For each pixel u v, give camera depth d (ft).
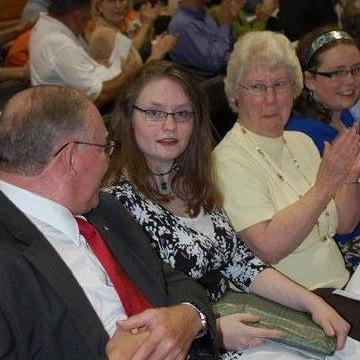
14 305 6.29
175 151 9.05
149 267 7.95
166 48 20.57
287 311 9.25
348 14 15.78
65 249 7.11
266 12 27.61
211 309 8.23
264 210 9.97
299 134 11.72
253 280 9.69
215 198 9.71
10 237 6.64
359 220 12.06
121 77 18.16
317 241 10.72
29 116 6.81
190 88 9.11
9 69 19.98
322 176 9.57
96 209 8.14
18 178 6.95
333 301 9.66
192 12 22.76
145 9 23.20
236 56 10.57
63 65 17.43
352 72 12.89
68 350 6.61
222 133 14.05
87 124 7.00
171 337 6.99
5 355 6.17
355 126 10.46
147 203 9.00
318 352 8.40
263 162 10.53
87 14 18.01
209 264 9.29
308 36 13.29
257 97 10.41
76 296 6.63
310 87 13.21
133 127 9.16
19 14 28.86
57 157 6.87
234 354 8.73
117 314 7.29
